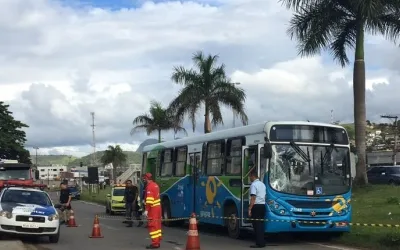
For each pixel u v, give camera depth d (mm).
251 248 14016
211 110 37625
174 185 21188
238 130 16484
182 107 37844
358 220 17625
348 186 15070
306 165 14789
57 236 16109
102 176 100500
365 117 27203
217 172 17625
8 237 16438
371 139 85750
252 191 14188
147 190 14688
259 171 14891
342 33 28547
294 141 14852
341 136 15328
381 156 73062
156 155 23469
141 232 19656
